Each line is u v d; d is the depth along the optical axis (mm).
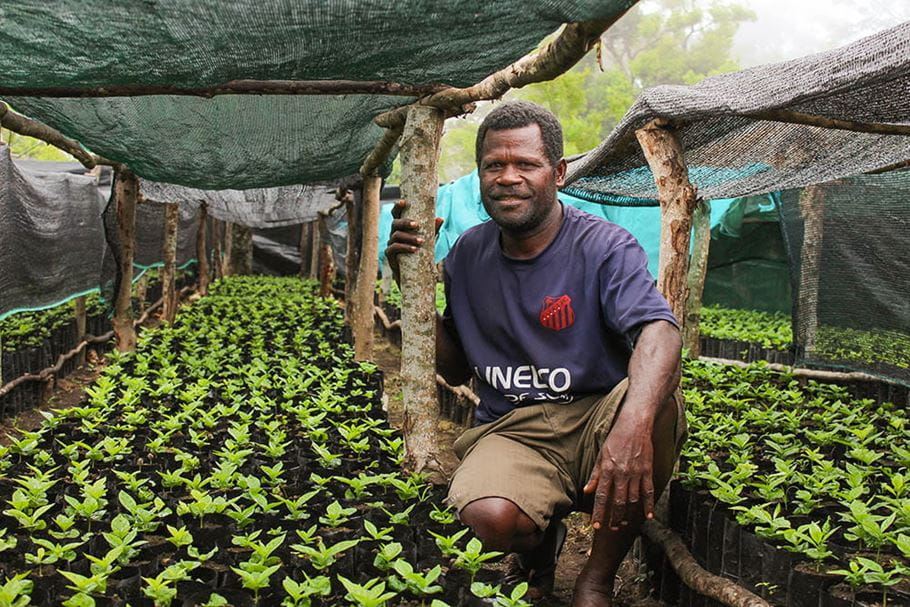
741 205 12391
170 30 2789
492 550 3113
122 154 5734
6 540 3027
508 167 3168
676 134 4320
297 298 14094
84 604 2438
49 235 8312
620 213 11406
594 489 3041
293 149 5805
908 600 2912
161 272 18000
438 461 4625
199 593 2637
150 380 6574
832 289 7625
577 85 19484
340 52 3041
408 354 4617
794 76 3385
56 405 8641
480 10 2758
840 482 4199
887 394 7477
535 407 3389
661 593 3998
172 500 3545
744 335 10727
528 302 3311
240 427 4496
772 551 3285
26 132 5719
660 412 3086
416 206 4574
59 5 2629
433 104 4480
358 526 3326
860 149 5141
